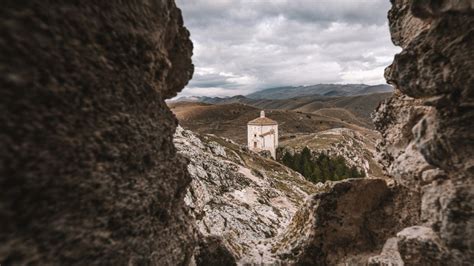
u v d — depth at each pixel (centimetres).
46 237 706
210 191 6538
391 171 1955
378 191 2345
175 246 1338
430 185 1499
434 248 1394
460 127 1223
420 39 1318
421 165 1602
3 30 602
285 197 8444
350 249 2305
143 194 1065
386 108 2145
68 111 743
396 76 1477
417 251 1484
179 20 1482
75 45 766
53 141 701
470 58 1136
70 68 748
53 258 731
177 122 1409
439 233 1391
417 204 2205
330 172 15162
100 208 860
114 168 910
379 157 2344
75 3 769
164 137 1247
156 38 1127
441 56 1234
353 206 2320
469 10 1084
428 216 1481
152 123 1141
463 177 1246
